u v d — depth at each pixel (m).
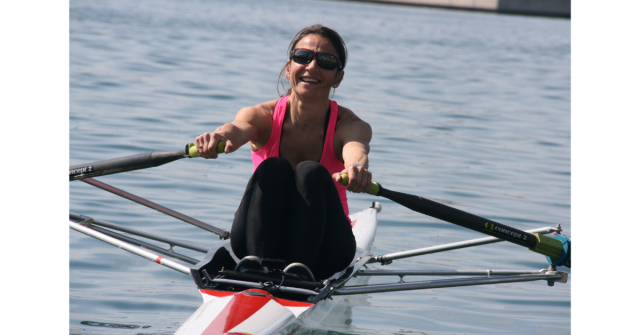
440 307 14.16
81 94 36.88
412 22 134.62
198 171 24.73
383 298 14.62
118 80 42.34
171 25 85.44
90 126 29.52
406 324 12.95
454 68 65.44
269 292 10.67
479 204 22.25
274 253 11.18
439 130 35.22
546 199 23.33
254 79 46.78
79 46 56.41
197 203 20.64
